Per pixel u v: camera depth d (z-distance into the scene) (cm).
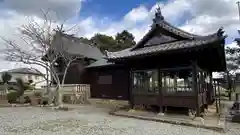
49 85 1329
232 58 1792
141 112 849
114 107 1095
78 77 1505
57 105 1140
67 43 1580
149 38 910
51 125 625
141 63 865
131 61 895
